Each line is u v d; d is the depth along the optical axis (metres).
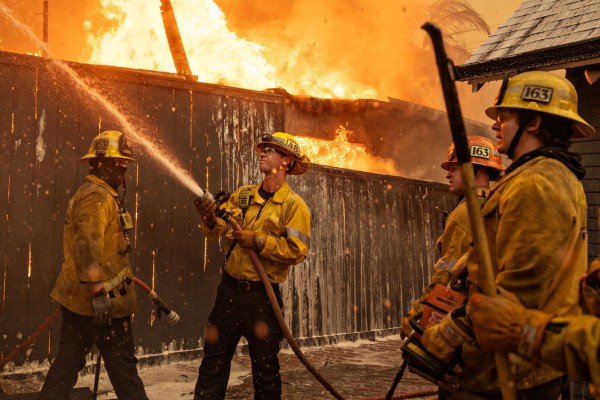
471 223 1.85
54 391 4.30
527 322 1.62
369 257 9.30
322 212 8.69
